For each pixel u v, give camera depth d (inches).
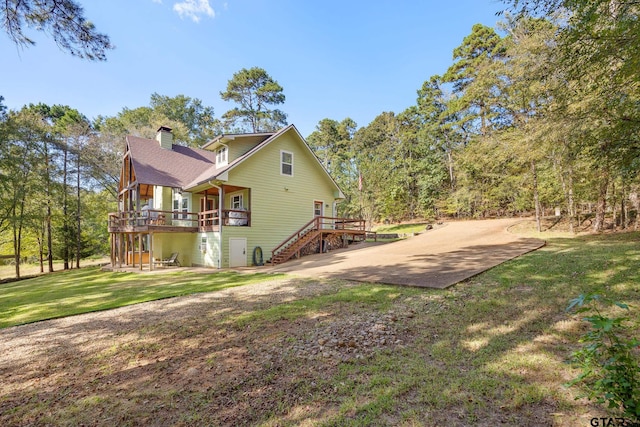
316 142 1706.4
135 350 162.1
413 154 1269.7
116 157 1003.9
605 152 300.7
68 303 298.8
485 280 250.8
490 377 111.8
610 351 74.7
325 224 703.1
